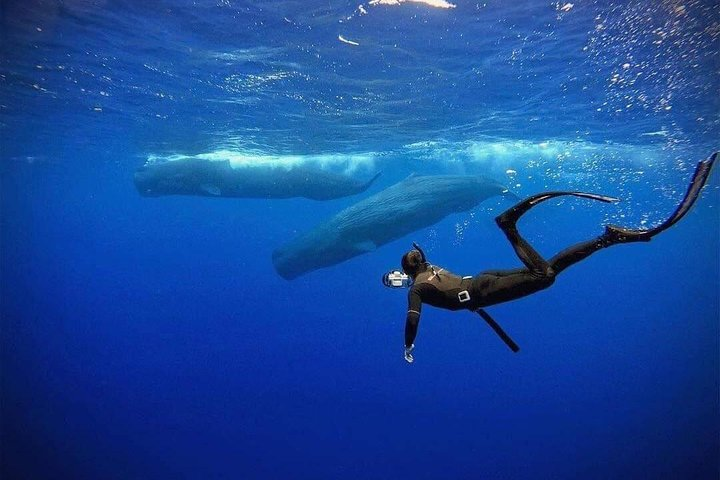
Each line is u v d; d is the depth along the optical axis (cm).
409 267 382
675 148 1933
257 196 1812
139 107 1484
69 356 2673
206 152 2180
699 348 2119
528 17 808
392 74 1107
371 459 1392
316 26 859
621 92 1236
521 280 333
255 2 774
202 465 1368
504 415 1620
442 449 1419
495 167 2295
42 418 1666
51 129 1945
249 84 1205
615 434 1427
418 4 768
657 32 865
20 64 1134
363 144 1973
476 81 1156
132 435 1568
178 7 806
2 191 4984
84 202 6231
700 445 1287
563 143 1906
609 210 2883
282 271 1459
